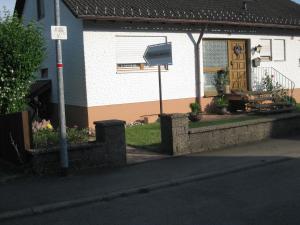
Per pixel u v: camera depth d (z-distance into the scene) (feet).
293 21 67.05
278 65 66.85
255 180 27.86
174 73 55.11
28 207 23.72
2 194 26.30
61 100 29.66
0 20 42.57
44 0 62.13
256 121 41.68
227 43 61.11
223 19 57.67
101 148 32.19
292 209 21.50
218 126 38.45
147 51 38.70
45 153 30.48
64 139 29.94
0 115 35.19
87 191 26.35
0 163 34.04
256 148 38.17
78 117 51.42
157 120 53.57
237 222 19.99
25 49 41.63
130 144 40.09
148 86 53.01
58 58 29.35
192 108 52.95
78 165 31.42
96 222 21.22
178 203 23.63
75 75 51.39
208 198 24.27
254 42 63.52
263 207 22.03
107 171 31.19
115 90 50.78
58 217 22.48
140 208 23.12
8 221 22.29
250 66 63.36
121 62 51.19
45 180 29.14
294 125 45.91
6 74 40.57
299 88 69.87
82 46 49.08
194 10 58.54
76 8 48.32
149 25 52.80
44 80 63.46
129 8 52.44
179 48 55.36
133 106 51.98
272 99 58.95
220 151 37.37
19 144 31.68
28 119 31.22
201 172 30.07
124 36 51.24
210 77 59.41
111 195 25.49
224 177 29.25
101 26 49.67
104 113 50.14
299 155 34.96
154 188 27.07
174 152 35.96
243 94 57.00
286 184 26.43
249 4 69.82
